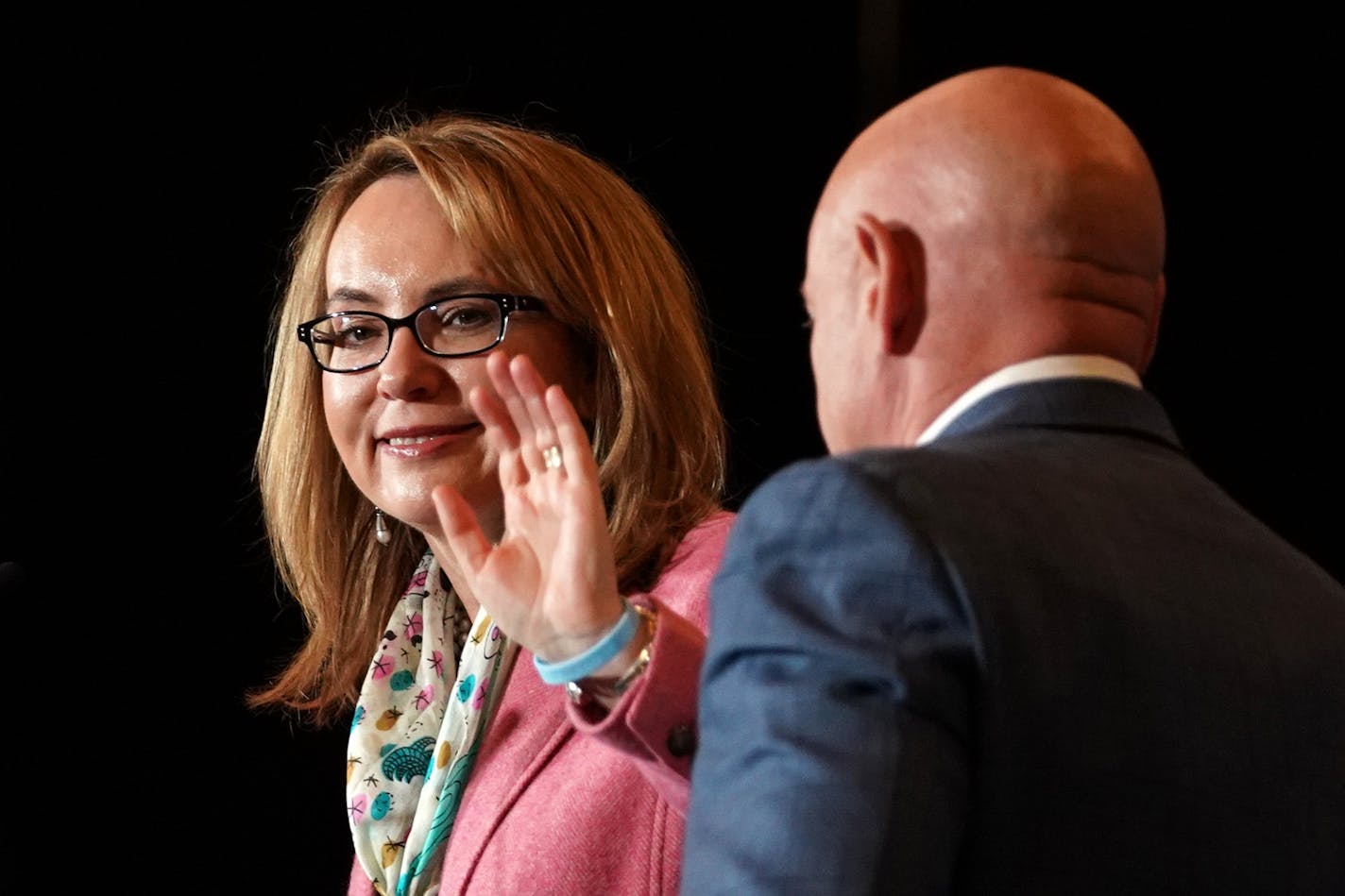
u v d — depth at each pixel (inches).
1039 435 144.4
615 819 206.4
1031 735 125.0
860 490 129.8
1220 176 462.6
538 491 186.9
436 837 234.4
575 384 247.6
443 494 188.1
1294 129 454.9
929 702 122.3
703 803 128.0
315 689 303.4
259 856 509.0
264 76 487.5
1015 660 124.9
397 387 239.1
